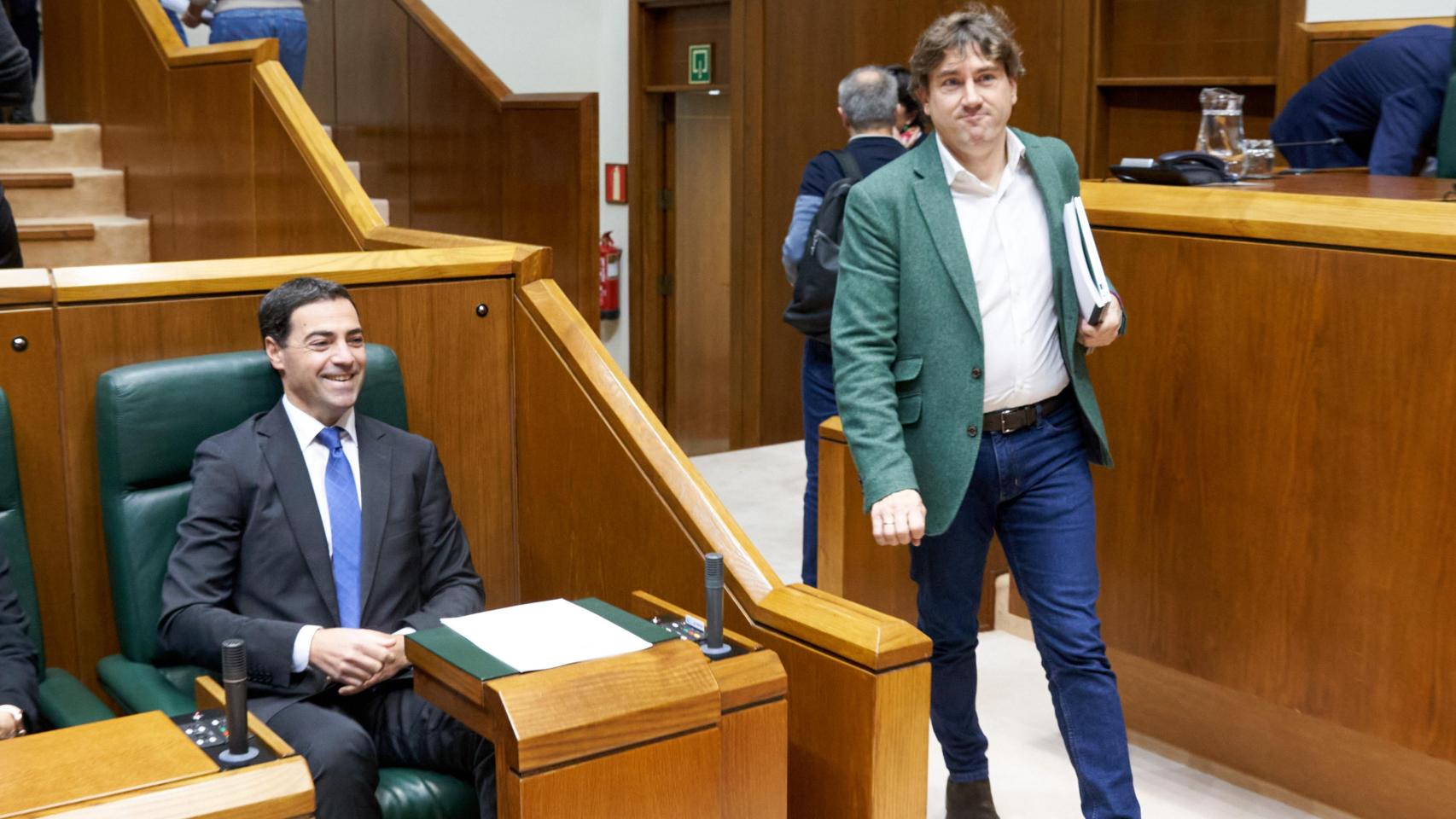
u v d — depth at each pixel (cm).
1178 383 297
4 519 230
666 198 809
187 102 478
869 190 243
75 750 177
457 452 289
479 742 224
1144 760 318
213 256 470
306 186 405
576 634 207
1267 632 287
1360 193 282
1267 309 279
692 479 253
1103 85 555
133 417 239
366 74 669
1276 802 296
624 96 816
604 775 188
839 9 668
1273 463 282
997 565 389
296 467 242
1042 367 242
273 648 224
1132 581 312
